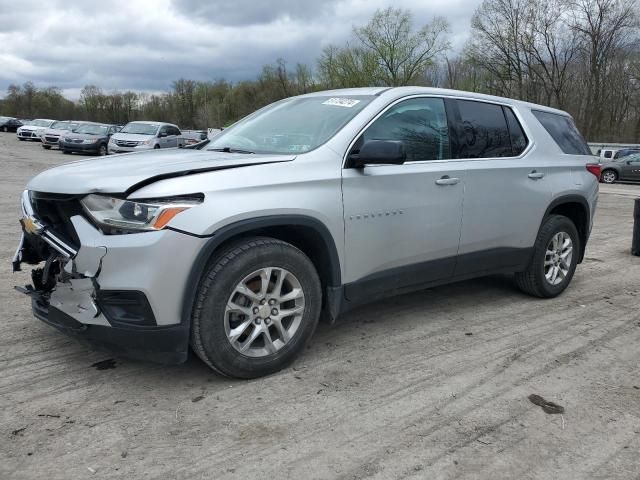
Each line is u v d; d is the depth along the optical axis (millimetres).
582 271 6672
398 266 4027
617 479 2604
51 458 2625
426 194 4066
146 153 3975
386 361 3789
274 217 3266
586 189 5473
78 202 3129
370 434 2900
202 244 3014
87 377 3424
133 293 2955
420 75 43438
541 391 3432
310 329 3592
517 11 44312
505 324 4594
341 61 44031
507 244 4801
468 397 3326
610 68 45812
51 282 3332
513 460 2721
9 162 19547
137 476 2516
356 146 3764
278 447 2760
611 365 3840
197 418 2996
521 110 5105
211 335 3166
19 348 3805
